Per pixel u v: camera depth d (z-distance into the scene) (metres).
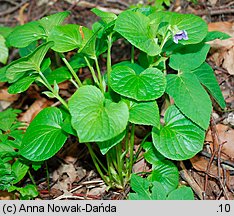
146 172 0.73
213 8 0.96
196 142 0.67
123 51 0.95
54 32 0.68
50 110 0.70
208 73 0.74
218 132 0.78
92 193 0.76
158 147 0.67
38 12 1.08
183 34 0.66
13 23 1.08
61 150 0.82
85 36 0.68
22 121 0.82
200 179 0.75
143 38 0.65
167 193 0.70
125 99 0.66
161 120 0.78
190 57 0.71
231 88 0.85
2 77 0.71
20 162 0.72
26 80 0.68
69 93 0.91
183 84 0.69
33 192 0.70
